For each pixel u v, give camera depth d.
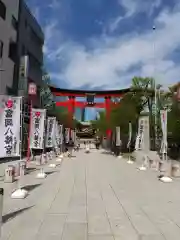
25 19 38.69
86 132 135.50
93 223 7.39
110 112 55.16
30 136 23.20
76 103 74.88
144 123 26.56
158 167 21.28
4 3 30.91
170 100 38.78
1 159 26.39
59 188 12.79
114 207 9.26
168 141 38.19
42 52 46.41
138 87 42.81
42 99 49.22
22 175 16.56
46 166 23.47
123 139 52.53
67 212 8.51
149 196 11.19
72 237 6.27
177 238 6.31
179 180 15.76
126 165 26.17
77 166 24.45
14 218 7.75
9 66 32.81
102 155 45.12
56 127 38.06
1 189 5.38
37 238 6.18
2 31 30.61
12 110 12.06
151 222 7.55
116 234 6.52
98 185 13.91
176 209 9.05
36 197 10.64
